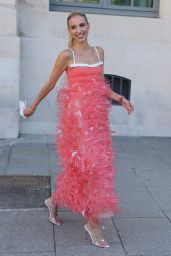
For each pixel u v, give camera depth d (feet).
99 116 11.90
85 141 11.69
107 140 12.05
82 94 11.88
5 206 14.80
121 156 22.13
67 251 11.86
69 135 11.98
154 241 12.59
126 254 11.78
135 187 17.15
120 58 26.45
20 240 12.45
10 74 24.44
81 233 12.96
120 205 15.16
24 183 17.31
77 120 11.82
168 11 26.40
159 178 18.52
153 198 15.97
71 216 14.12
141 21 26.25
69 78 12.16
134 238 12.75
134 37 26.35
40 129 26.37
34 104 12.82
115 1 26.99
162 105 26.99
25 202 15.23
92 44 26.09
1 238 12.54
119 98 12.54
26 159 20.92
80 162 11.63
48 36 25.66
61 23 25.67
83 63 11.98
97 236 12.25
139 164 20.74
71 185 12.04
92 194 11.72
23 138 25.27
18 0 25.13
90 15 25.88
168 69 26.86
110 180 11.94
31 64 25.75
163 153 23.22
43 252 11.78
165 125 27.09
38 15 25.39
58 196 12.65
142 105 26.96
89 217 12.15
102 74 12.52
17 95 24.68
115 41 26.22
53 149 23.07
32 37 25.54
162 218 14.20
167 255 11.80
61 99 12.33
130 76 26.66
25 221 13.69
